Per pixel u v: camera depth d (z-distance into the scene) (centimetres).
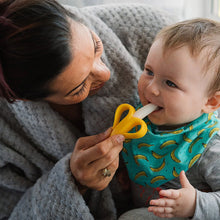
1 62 44
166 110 61
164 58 59
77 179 64
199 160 67
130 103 73
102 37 71
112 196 83
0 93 50
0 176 77
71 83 48
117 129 58
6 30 42
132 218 70
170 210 59
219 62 59
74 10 70
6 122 75
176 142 69
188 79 58
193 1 106
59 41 42
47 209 64
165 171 69
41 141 75
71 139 75
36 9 42
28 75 44
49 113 72
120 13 78
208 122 69
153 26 77
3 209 81
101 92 70
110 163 59
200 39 58
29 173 80
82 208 63
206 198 60
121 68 72
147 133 70
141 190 77
